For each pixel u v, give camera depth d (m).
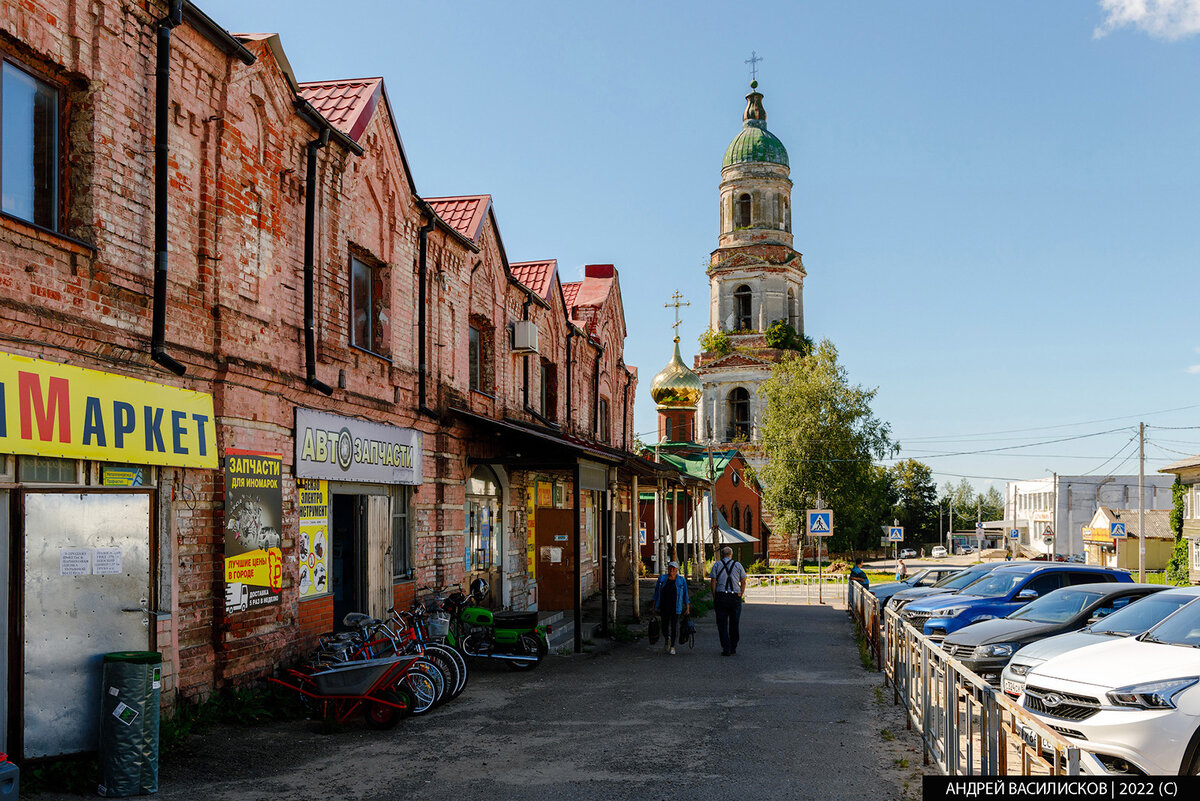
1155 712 7.72
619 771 8.41
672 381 52.53
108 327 8.45
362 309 14.16
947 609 16.17
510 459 17.64
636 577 22.61
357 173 13.52
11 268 7.42
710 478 41.59
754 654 17.19
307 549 12.06
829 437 55.53
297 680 10.73
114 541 8.17
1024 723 5.68
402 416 14.95
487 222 19.03
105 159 8.49
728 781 8.09
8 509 7.50
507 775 8.26
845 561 64.81
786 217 66.94
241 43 10.61
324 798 7.51
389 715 10.01
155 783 7.58
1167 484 88.50
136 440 8.70
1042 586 16.47
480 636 14.61
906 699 10.61
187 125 9.74
